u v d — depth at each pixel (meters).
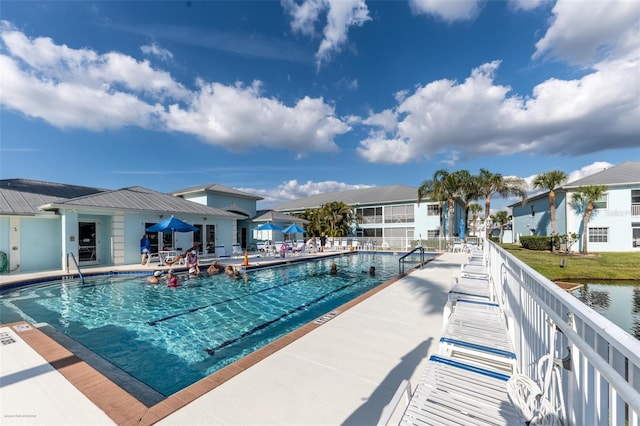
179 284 10.99
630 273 14.52
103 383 3.19
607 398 1.38
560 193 25.17
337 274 13.98
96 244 14.79
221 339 5.62
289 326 6.43
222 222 20.52
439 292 7.76
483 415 1.98
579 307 1.49
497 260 6.46
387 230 34.62
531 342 2.81
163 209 16.39
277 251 20.81
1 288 9.46
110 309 7.66
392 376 3.31
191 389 3.04
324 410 2.70
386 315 5.66
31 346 4.18
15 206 12.87
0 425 2.47
